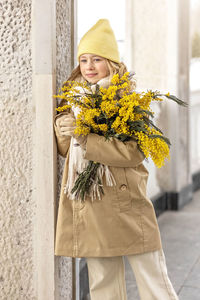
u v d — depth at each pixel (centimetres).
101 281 194
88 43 187
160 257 195
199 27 627
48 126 193
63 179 189
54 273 200
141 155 182
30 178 201
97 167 182
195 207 538
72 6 213
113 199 184
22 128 199
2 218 207
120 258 197
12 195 204
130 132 179
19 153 201
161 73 498
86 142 181
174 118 504
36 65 192
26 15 193
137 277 192
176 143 510
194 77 640
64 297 214
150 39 492
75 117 188
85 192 183
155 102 467
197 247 382
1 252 209
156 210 483
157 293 189
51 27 189
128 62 490
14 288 210
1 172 204
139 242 187
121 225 184
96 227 183
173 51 492
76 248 186
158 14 491
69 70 213
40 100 193
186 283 303
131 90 187
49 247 199
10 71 198
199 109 665
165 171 516
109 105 171
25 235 205
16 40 195
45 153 195
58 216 190
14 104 199
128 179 185
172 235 419
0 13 195
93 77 190
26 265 207
